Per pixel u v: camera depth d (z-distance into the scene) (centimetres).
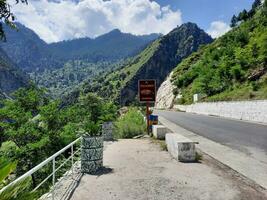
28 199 262
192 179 830
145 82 2150
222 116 4303
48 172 2327
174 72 11456
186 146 1092
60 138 2562
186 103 7562
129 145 1551
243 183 786
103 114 2628
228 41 8744
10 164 262
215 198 662
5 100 2689
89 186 773
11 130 2494
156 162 1079
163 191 719
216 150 1333
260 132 2039
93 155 940
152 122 2241
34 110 2859
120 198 670
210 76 6562
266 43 4944
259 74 4500
